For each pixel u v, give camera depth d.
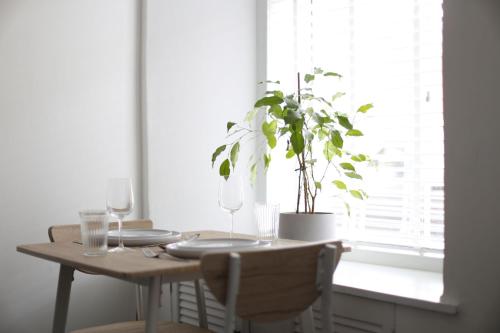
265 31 2.96
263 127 2.43
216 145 2.85
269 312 1.38
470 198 1.79
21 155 2.29
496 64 1.73
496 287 1.74
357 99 2.63
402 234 2.47
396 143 2.50
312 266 1.45
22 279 2.31
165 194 2.65
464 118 1.80
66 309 1.95
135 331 1.93
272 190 2.95
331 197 2.71
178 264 1.50
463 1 1.80
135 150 2.63
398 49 2.49
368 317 2.01
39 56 2.34
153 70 2.61
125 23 2.59
